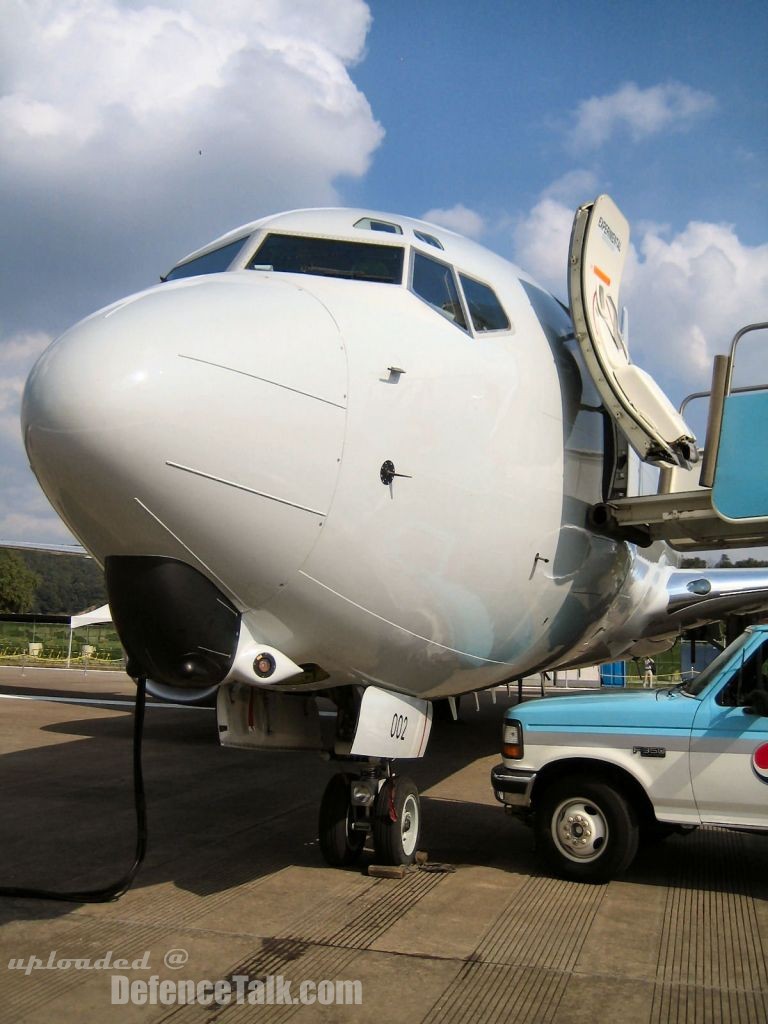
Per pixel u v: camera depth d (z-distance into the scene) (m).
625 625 10.22
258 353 4.80
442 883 5.98
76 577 140.38
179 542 4.79
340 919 5.21
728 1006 4.06
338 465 5.02
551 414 6.74
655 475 9.89
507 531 6.20
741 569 11.49
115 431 4.38
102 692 22.28
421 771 10.98
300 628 5.41
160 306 4.88
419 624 5.84
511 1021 3.90
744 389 7.21
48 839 7.21
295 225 6.40
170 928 5.04
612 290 8.01
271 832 7.51
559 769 6.28
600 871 5.92
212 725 15.44
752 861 6.64
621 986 4.28
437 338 5.91
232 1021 3.90
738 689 5.83
